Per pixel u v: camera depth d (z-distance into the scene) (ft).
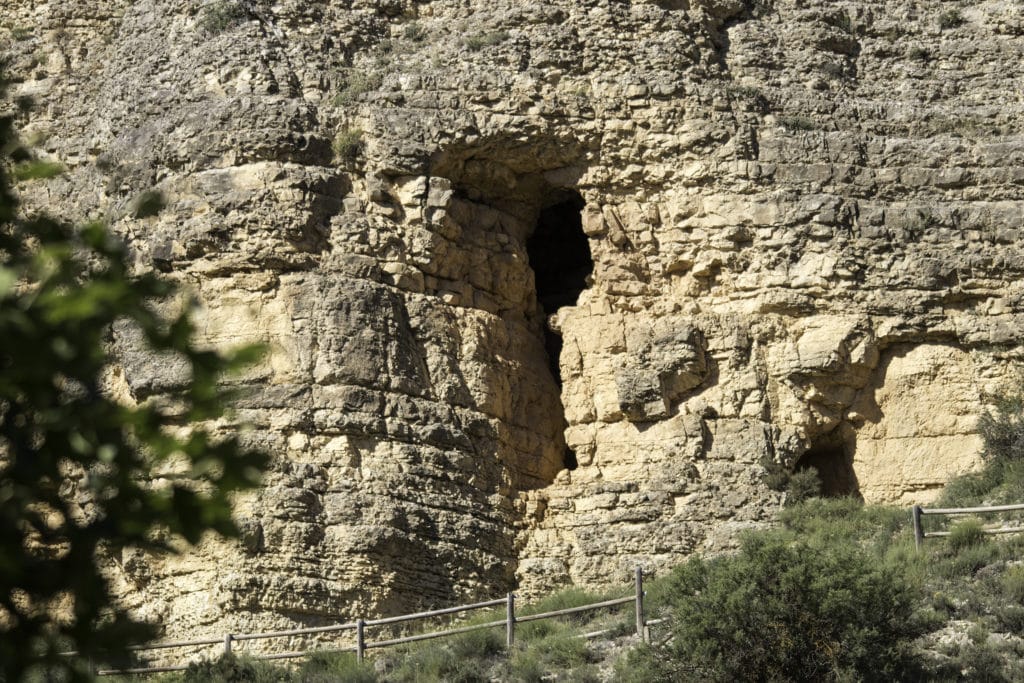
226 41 127.95
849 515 114.73
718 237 128.47
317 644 107.86
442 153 126.21
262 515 110.73
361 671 94.27
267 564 109.60
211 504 26.71
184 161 123.34
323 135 124.77
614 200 130.41
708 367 126.11
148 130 126.11
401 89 127.75
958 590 92.12
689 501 120.47
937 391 126.21
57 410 26.27
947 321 127.54
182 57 128.88
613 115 130.21
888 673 81.15
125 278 27.07
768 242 128.26
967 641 85.66
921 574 94.68
